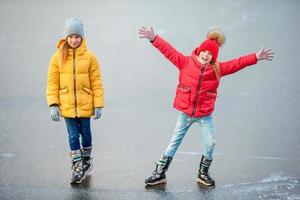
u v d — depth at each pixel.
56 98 7.61
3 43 14.25
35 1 17.45
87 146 7.86
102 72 12.31
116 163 8.34
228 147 8.80
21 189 7.52
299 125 9.57
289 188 7.49
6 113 10.35
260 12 15.84
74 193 7.41
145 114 10.25
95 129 9.63
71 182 7.66
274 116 9.98
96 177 7.88
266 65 12.46
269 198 7.23
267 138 9.10
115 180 7.79
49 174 7.98
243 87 11.37
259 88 11.30
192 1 17.19
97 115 7.68
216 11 16.05
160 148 8.88
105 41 14.09
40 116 10.20
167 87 11.55
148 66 12.68
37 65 12.90
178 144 7.66
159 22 15.23
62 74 7.59
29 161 8.40
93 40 14.14
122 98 10.99
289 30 14.41
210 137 7.54
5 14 16.34
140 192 7.44
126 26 15.05
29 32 14.94
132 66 12.66
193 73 7.41
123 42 14.07
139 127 9.69
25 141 9.16
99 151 8.77
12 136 9.35
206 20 15.29
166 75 12.19
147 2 17.16
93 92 7.70
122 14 16.00
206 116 7.56
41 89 11.55
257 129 9.45
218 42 7.61
